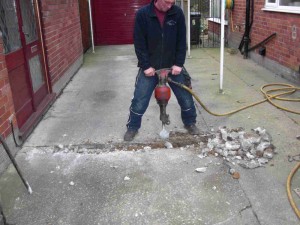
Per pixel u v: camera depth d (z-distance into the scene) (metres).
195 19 10.54
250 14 7.89
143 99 3.72
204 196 2.90
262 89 5.57
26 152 3.74
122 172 3.30
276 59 6.63
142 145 3.79
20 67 4.24
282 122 4.25
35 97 4.78
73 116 4.79
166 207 2.78
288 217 2.61
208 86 5.96
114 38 12.25
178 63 3.55
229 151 3.55
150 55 3.56
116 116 4.72
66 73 6.71
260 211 2.69
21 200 2.92
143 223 2.61
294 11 5.70
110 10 11.94
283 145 3.67
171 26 3.38
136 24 3.40
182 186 3.05
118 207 2.80
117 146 3.79
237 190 2.96
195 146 3.75
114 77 7.13
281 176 3.13
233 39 9.59
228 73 6.86
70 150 3.76
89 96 5.77
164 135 3.73
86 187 3.08
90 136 4.07
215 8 11.32
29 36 4.71
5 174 3.31
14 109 3.76
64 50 6.63
